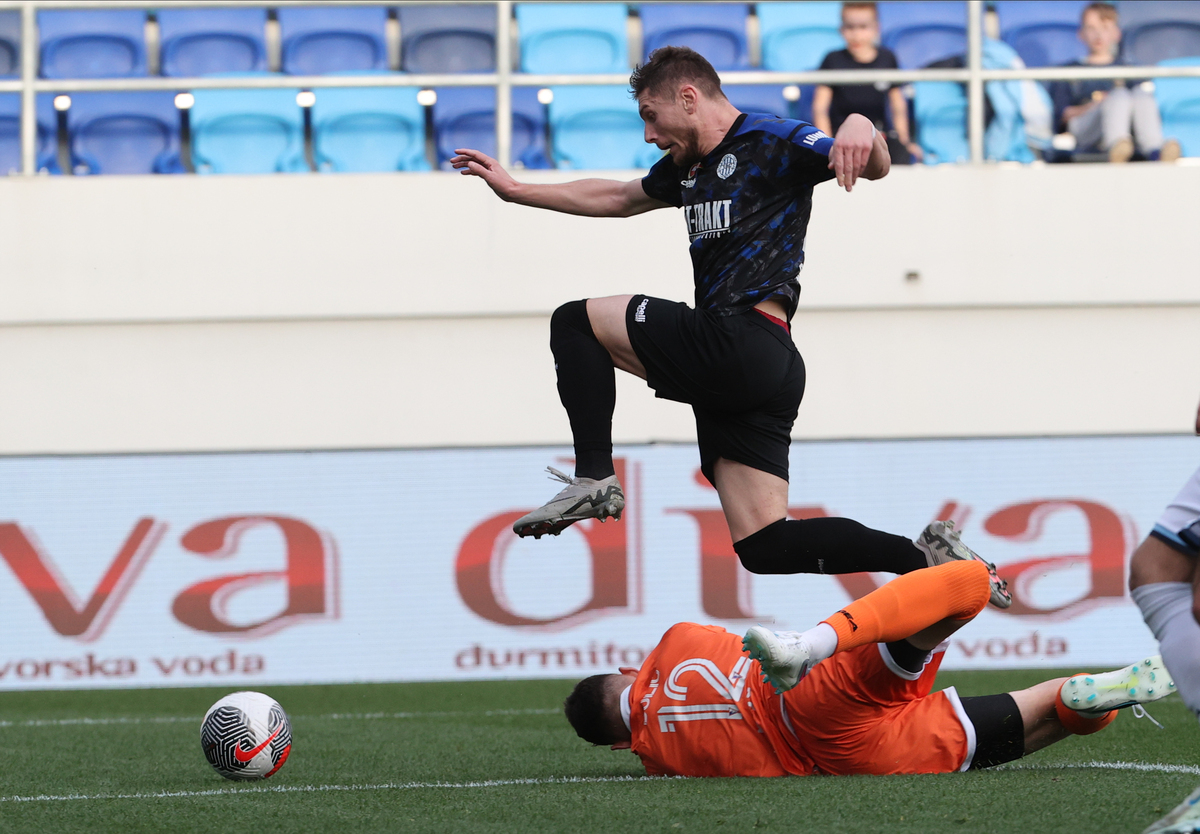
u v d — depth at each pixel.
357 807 8.45
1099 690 8.87
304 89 31.59
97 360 29.33
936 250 29.22
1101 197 29.23
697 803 7.94
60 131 31.27
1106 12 31.11
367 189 29.64
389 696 22.36
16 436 29.11
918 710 9.12
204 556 25.05
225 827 7.80
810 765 9.10
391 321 29.45
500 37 31.69
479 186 29.58
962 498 24.95
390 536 25.19
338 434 29.23
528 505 25.23
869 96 31.38
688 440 28.81
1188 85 30.75
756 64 31.83
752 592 24.59
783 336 8.40
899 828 7.07
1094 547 24.77
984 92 30.98
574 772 10.59
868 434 29.08
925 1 31.41
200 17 31.91
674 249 29.45
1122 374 28.98
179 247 29.48
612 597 24.83
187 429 29.22
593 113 31.75
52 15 31.61
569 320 8.71
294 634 24.95
